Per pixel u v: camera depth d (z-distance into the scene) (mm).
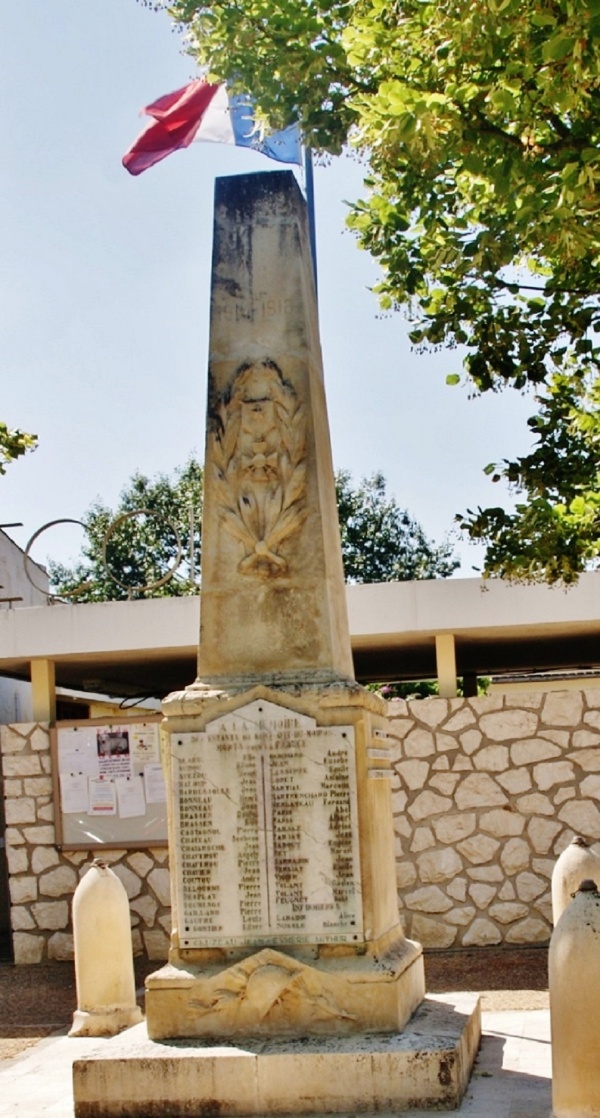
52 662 14375
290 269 8664
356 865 7832
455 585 13227
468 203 9664
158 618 13531
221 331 8664
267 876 7910
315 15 9406
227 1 9461
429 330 10297
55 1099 8102
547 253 8547
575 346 10531
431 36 7898
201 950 7941
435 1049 7145
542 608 13094
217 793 8016
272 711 8016
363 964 7695
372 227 10062
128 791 13883
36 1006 11805
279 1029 7641
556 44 6840
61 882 13938
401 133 7836
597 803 13156
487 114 8133
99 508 35250
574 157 7969
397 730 13508
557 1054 6195
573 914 6273
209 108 10242
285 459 8445
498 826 13266
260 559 8359
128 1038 7777
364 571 34562
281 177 8758
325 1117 7074
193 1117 7219
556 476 11234
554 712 13336
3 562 19547
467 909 13203
